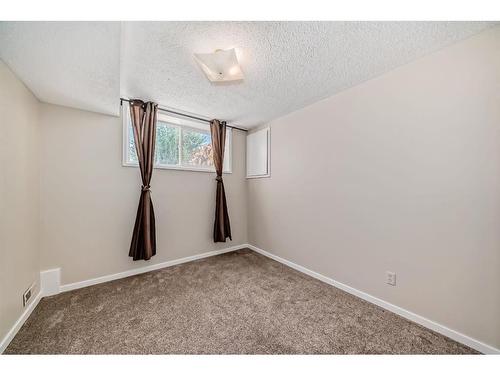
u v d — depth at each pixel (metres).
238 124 3.18
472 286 1.32
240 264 2.75
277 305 1.80
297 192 2.58
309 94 2.15
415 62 1.57
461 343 1.35
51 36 1.13
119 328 1.49
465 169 1.34
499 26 1.22
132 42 1.39
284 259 2.77
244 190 3.47
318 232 2.31
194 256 2.92
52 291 1.94
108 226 2.27
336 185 2.13
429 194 1.50
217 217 3.02
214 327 1.51
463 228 1.35
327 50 1.47
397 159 1.67
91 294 1.97
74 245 2.07
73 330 1.47
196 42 1.40
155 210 2.57
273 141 2.95
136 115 2.30
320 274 2.29
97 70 1.47
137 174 2.45
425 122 1.51
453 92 1.38
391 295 1.70
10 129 1.41
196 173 2.94
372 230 1.83
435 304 1.47
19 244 1.51
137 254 2.29
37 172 1.85
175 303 1.82
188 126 2.92
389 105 1.72
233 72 1.62
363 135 1.90
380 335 1.43
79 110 2.11
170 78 1.87
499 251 1.22
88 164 2.15
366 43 1.39
